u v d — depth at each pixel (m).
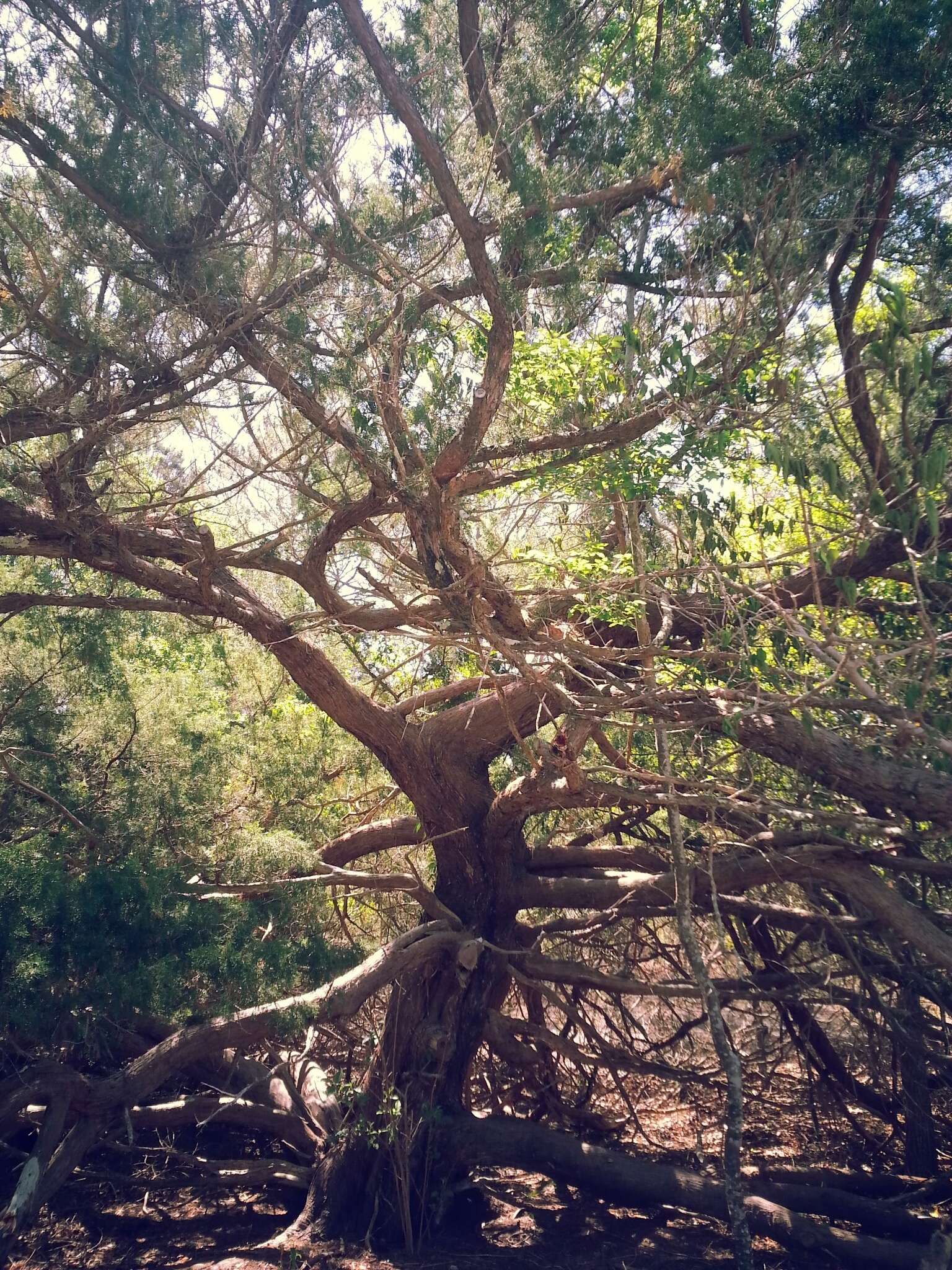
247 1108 8.24
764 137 6.85
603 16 7.91
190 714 9.91
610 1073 10.29
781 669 6.53
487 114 7.07
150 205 6.43
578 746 7.34
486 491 7.77
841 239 6.57
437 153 6.29
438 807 8.73
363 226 6.77
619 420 7.15
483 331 7.55
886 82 6.65
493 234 6.79
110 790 9.07
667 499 7.29
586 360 7.65
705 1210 7.56
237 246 6.83
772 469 7.46
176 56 6.59
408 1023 8.17
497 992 8.63
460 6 6.81
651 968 10.33
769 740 7.54
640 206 7.41
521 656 6.96
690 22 8.36
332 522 7.16
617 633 8.79
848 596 5.63
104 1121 7.11
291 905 8.55
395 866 10.30
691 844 9.05
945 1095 9.34
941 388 6.52
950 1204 7.92
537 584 8.84
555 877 8.95
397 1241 7.68
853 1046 9.30
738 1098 6.54
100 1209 8.28
